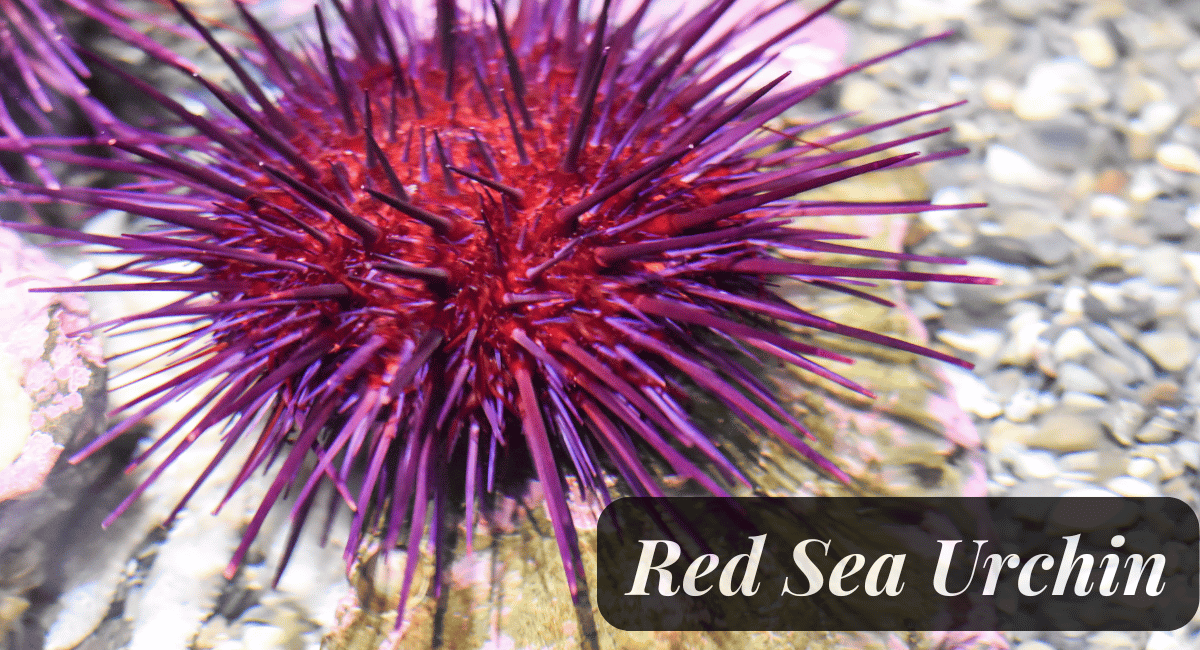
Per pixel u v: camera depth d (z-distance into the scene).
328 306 0.45
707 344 0.47
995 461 0.52
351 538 0.45
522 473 0.49
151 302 0.54
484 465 0.49
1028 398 0.52
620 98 0.47
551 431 0.48
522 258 0.45
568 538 0.46
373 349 0.45
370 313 0.45
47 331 0.52
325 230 0.46
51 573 0.50
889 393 0.50
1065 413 0.52
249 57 0.52
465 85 0.47
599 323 0.45
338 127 0.47
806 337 0.51
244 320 0.46
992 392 0.53
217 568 0.50
